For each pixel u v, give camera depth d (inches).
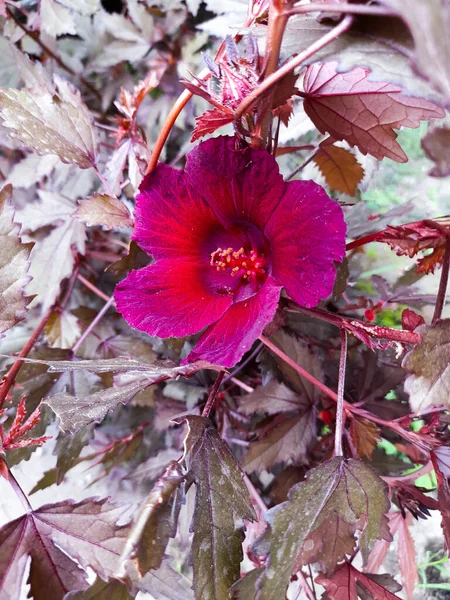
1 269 7.2
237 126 6.0
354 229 10.9
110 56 14.3
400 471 10.8
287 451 9.2
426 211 14.4
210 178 6.9
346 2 5.1
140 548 5.0
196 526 5.9
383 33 5.1
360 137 7.4
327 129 7.6
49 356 9.9
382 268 15.2
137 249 9.0
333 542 6.4
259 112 6.0
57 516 6.6
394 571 12.2
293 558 5.8
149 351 11.1
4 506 13.2
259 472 9.6
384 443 13.8
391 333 6.6
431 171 5.9
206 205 7.2
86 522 6.6
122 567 4.8
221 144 6.5
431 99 4.8
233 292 7.4
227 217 7.3
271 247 7.1
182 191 7.1
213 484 6.2
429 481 13.2
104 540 6.4
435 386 6.0
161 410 12.1
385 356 10.6
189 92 6.8
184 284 7.5
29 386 9.4
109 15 14.0
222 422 11.2
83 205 8.1
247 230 7.4
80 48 15.0
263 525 9.6
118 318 13.1
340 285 9.3
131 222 8.2
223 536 6.1
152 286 7.3
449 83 3.3
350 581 7.4
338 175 10.2
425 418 8.7
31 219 11.8
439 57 3.2
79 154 8.2
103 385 9.9
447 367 6.1
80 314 12.2
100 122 15.3
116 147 9.3
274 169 6.4
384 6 4.3
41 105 8.0
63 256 11.5
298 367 8.2
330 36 4.7
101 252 14.1
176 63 14.2
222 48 6.8
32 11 13.9
